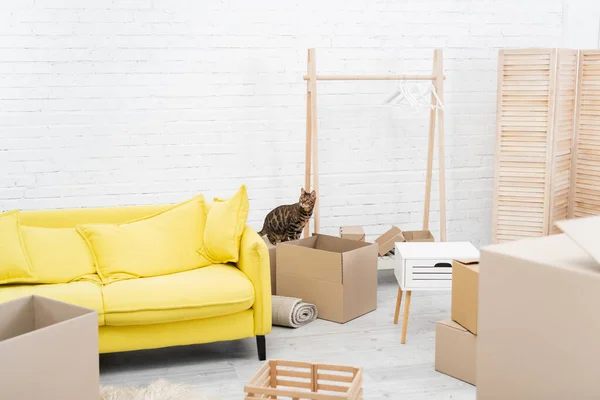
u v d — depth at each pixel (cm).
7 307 207
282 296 399
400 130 501
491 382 135
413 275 351
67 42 440
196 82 463
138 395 291
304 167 489
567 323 119
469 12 500
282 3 470
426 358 341
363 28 484
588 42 511
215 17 460
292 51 475
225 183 478
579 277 117
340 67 484
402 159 505
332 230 501
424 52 497
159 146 464
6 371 168
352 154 495
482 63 508
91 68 446
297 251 401
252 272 336
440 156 445
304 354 349
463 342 311
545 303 123
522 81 463
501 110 474
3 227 335
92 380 191
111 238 347
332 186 495
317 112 485
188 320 327
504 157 478
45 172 448
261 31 469
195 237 365
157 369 333
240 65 468
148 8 449
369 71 489
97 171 456
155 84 457
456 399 295
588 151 473
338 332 379
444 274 350
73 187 454
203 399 290
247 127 475
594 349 116
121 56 450
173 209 372
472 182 520
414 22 492
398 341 364
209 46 462
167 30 454
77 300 310
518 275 127
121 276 338
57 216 369
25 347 172
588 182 477
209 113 468
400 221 512
